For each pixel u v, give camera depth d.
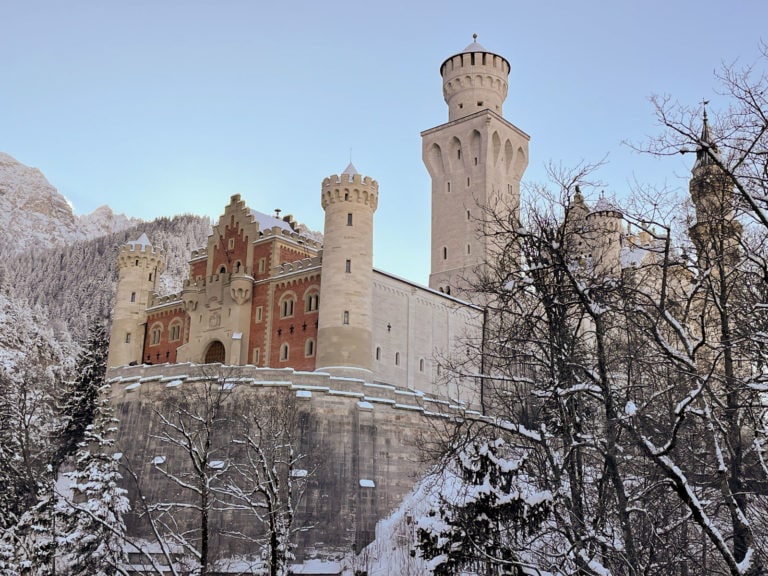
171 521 53.12
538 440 25.25
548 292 27.39
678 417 20.14
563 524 23.22
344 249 71.06
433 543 25.62
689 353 21.92
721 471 20.80
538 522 24.17
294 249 82.31
